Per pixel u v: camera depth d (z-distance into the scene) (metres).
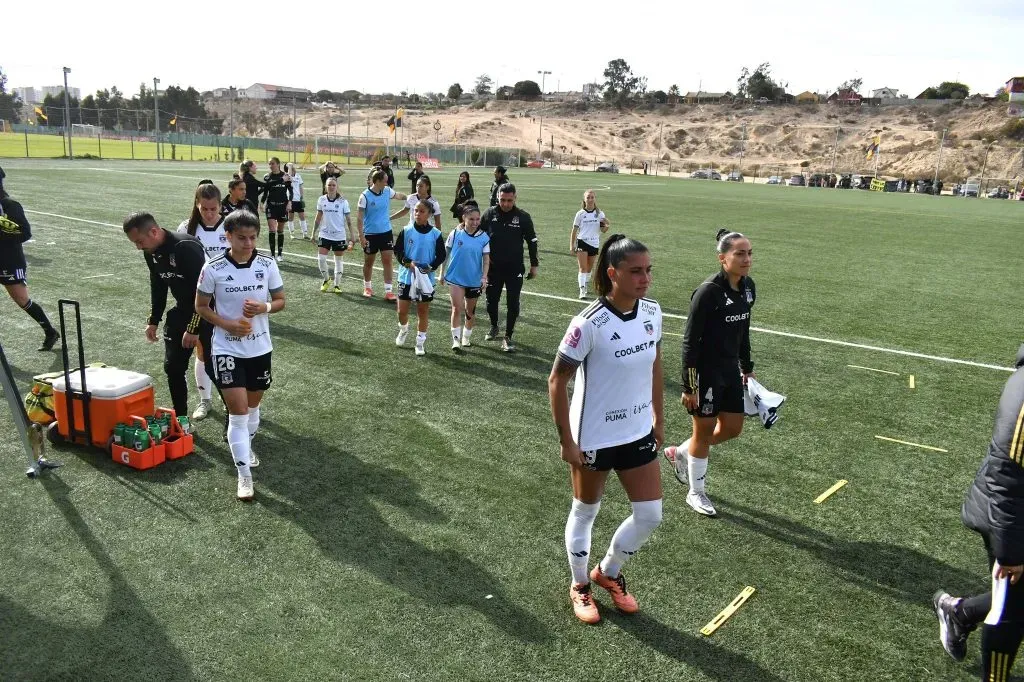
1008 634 2.92
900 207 37.94
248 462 4.67
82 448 5.32
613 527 4.62
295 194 16.55
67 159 38.00
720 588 4.02
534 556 4.23
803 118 111.62
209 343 5.20
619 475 3.57
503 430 6.08
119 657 3.25
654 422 3.60
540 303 11.18
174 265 5.14
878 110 110.19
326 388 6.91
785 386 7.65
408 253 7.99
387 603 3.72
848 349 9.19
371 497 4.84
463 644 3.44
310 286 11.47
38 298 9.51
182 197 21.28
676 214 27.28
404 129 113.69
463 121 115.25
